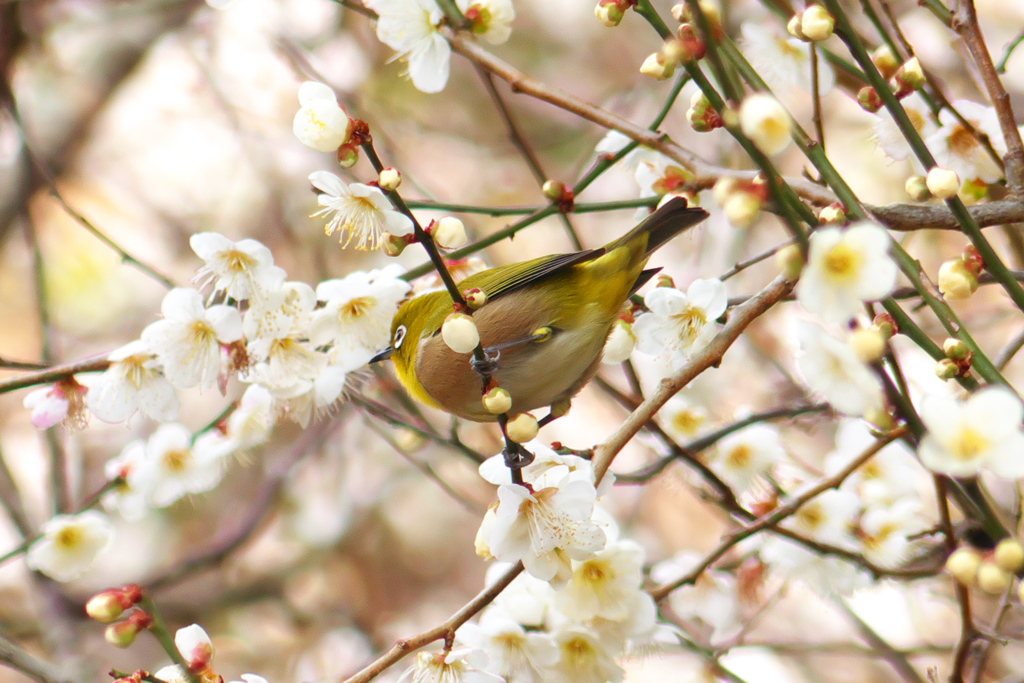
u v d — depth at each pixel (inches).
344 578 653.3
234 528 557.3
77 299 657.0
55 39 644.7
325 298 293.0
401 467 628.4
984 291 506.6
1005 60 283.1
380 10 252.2
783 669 481.4
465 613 213.2
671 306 267.3
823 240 168.6
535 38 690.8
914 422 188.2
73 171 670.5
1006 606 237.6
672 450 294.8
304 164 631.2
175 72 689.6
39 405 287.3
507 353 304.8
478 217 623.2
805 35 205.3
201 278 305.6
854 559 283.0
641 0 217.8
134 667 558.9
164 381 288.7
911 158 281.9
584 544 207.8
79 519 308.3
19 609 570.6
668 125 593.9
